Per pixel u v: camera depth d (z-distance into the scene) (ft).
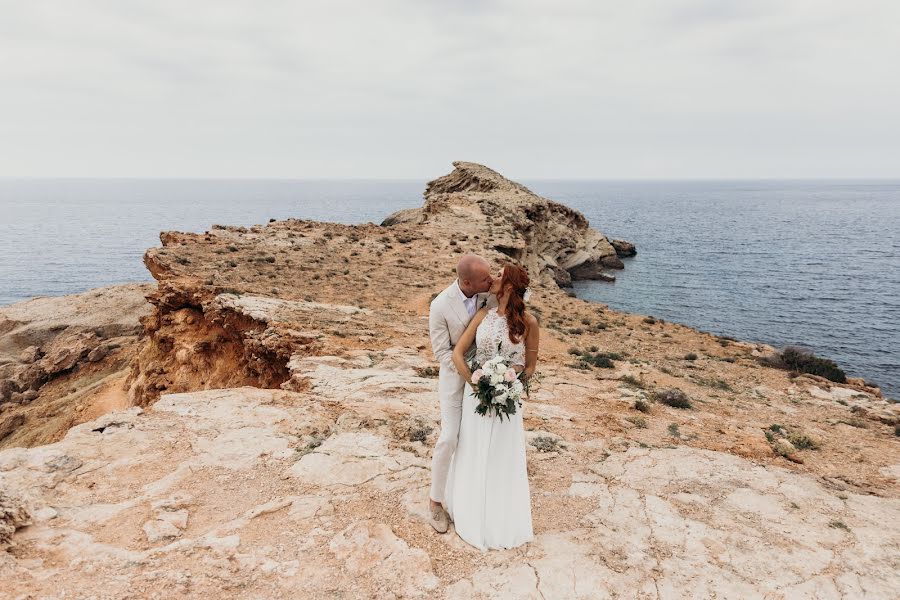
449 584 14.79
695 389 45.78
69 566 14.16
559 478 21.93
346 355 43.39
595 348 63.67
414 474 20.97
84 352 138.51
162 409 26.40
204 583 14.06
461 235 152.25
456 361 15.99
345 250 118.73
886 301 226.99
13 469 18.89
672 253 369.50
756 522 19.08
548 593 14.48
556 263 234.99
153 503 17.84
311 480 20.20
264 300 68.13
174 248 95.91
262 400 28.86
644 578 15.31
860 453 30.66
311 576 14.78
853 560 16.83
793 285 257.96
